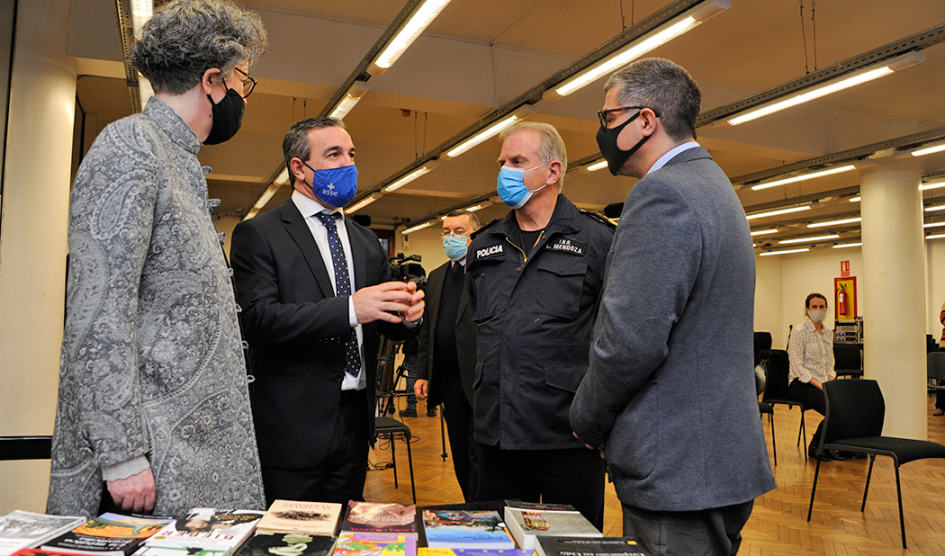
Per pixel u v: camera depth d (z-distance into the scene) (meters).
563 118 6.51
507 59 6.36
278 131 9.43
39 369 3.80
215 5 1.22
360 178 10.02
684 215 1.15
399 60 5.88
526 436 1.69
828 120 7.49
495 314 1.80
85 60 4.91
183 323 1.09
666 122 1.36
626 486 1.20
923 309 6.96
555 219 1.81
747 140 7.00
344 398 1.73
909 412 6.80
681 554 1.15
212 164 9.20
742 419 1.18
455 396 3.16
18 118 3.82
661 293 1.12
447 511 1.11
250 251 1.66
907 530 3.61
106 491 1.01
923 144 5.93
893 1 5.19
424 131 9.45
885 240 7.03
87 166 1.01
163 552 0.80
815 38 5.86
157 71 1.18
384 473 4.80
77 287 0.96
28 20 3.90
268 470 1.62
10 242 3.73
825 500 4.25
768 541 3.41
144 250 1.02
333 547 0.90
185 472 1.05
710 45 6.01
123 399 0.94
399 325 1.84
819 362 5.81
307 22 5.66
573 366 1.70
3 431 3.60
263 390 1.64
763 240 14.53
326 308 1.50
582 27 5.93
